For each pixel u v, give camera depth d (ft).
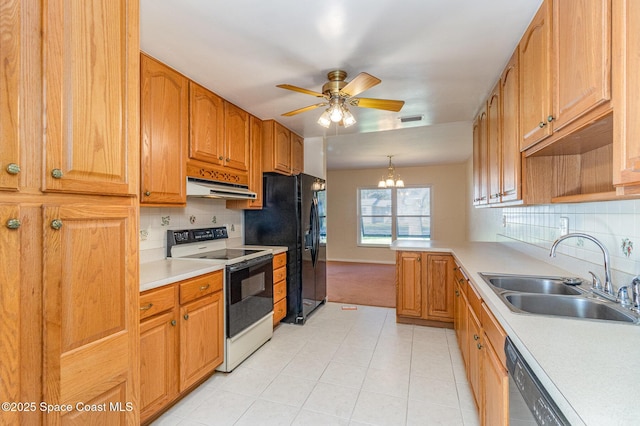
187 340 6.60
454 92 8.35
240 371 7.91
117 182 3.75
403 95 8.54
